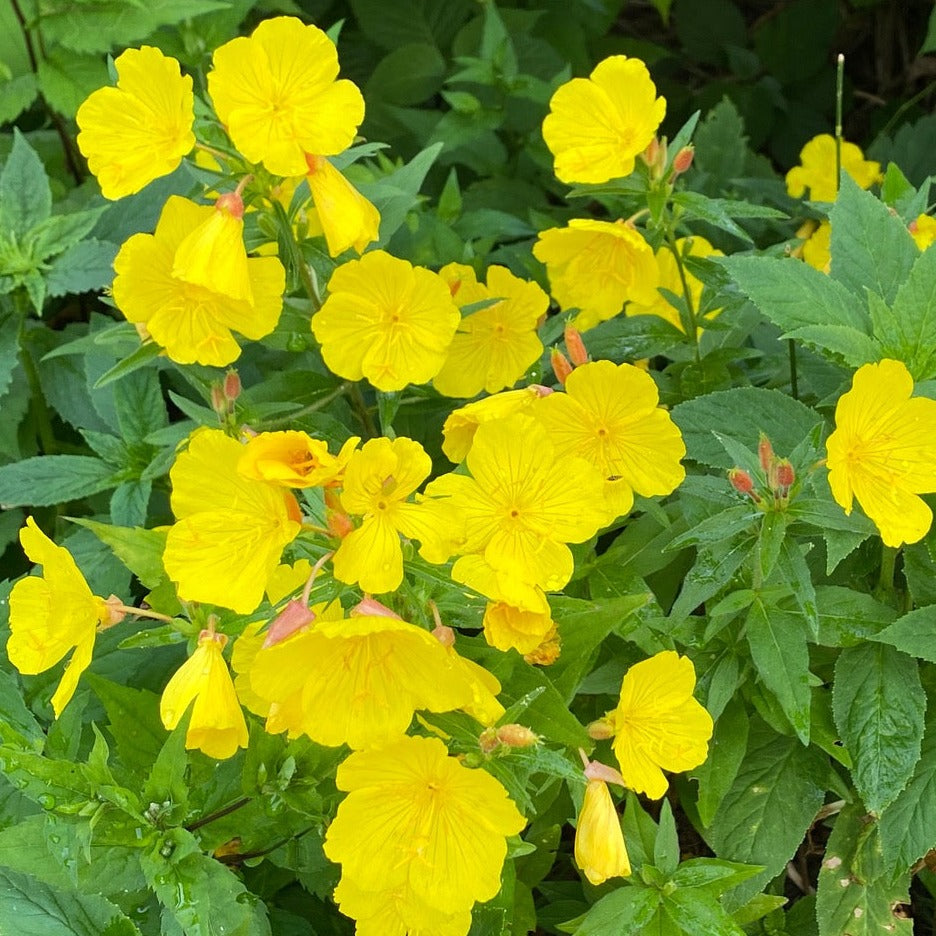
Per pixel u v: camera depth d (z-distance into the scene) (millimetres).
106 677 1013
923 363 971
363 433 1066
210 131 984
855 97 1706
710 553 963
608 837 908
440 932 906
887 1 1696
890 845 963
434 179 1395
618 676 990
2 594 1016
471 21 1449
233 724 905
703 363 1057
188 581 889
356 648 878
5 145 1231
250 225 995
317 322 959
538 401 939
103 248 1089
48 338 1112
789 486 942
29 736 957
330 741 881
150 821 916
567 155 1029
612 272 1049
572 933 964
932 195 1317
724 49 1694
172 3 1186
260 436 873
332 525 883
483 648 938
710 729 928
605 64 1017
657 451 947
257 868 993
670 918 931
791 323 979
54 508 1109
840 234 1005
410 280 953
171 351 965
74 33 1181
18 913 940
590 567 990
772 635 953
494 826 889
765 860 978
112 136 964
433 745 882
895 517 933
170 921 930
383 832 896
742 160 1326
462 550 909
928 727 978
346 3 1591
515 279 1023
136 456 1042
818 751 989
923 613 953
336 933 1006
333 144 942
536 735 902
